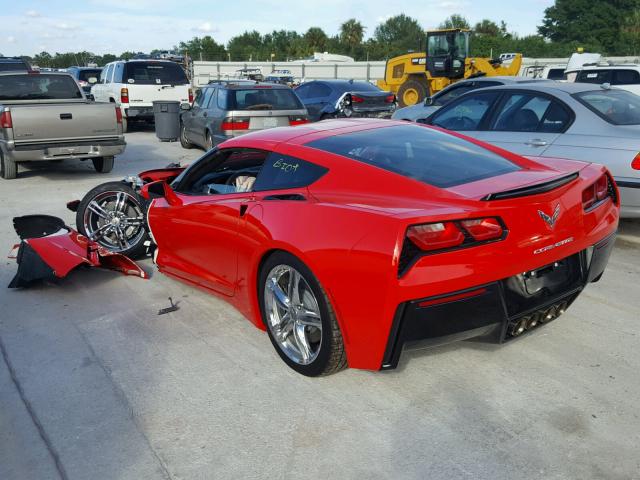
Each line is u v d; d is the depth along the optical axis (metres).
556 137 5.88
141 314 4.39
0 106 9.44
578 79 15.19
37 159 9.62
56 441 2.90
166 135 14.68
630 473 2.53
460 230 2.75
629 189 5.42
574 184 3.23
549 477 2.52
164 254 4.74
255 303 3.66
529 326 3.17
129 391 3.32
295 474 2.60
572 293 3.29
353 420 2.97
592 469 2.56
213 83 12.56
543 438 2.78
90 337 4.03
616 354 3.57
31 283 5.07
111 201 5.54
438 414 2.99
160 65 16.88
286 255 3.24
